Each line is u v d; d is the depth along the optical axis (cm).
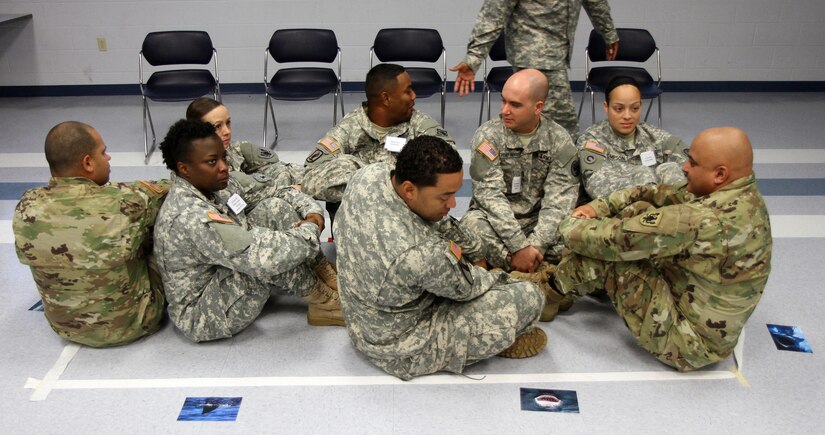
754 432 194
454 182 179
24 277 285
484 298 210
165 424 198
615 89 280
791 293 269
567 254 231
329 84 457
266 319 252
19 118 530
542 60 369
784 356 229
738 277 191
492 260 266
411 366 211
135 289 226
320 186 257
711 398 208
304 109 563
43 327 248
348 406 205
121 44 576
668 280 211
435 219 193
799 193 374
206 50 481
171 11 565
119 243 211
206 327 227
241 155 290
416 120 282
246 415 201
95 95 595
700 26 575
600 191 262
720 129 191
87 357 228
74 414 202
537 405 204
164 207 216
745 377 218
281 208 251
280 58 479
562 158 266
